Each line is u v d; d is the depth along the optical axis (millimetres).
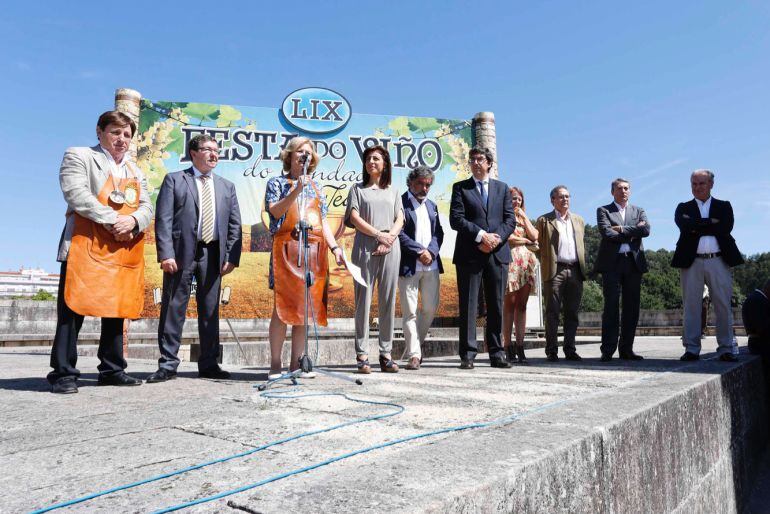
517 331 5523
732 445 3562
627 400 2357
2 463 1521
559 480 1474
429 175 4871
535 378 3588
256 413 2273
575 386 3109
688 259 5023
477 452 1447
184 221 3855
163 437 1831
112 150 3445
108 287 3229
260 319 12430
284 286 3713
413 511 990
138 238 3439
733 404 3738
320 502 1051
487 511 1162
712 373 3561
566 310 5730
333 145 13422
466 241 4590
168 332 3768
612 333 5293
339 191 13312
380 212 4391
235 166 12859
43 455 1606
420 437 1766
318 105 13430
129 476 1393
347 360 9773
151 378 3586
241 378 3873
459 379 3570
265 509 1028
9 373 4273
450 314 13430
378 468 1290
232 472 1402
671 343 10055
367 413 2238
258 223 12781
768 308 5430
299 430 1916
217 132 12836
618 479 1854
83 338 10250
